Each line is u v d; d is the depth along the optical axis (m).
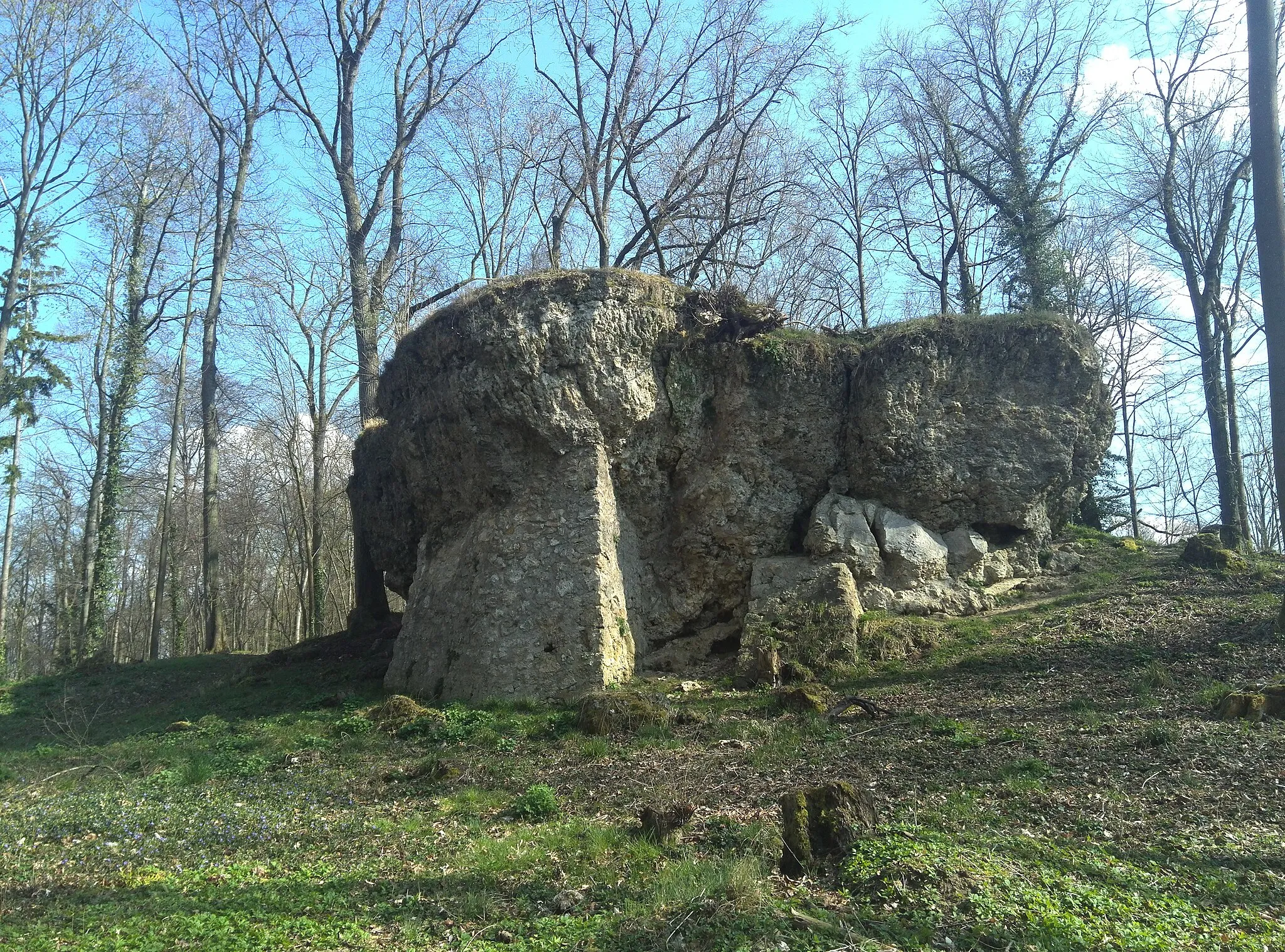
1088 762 8.41
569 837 7.50
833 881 5.89
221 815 8.97
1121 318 28.50
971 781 8.18
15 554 43.31
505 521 14.11
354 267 24.27
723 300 15.42
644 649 14.20
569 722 11.47
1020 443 14.92
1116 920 5.16
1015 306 24.16
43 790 11.43
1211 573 14.52
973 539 14.59
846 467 14.98
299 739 12.48
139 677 22.02
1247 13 12.30
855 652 12.73
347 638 20.53
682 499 14.92
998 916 5.11
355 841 7.98
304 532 32.31
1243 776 7.73
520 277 15.15
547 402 13.93
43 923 5.95
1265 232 11.91
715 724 10.97
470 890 6.42
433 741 11.71
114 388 29.11
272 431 35.06
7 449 27.98
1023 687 11.26
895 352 14.77
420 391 15.55
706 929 5.27
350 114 25.44
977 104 26.45
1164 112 22.86
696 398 15.02
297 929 5.74
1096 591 14.44
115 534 27.31
